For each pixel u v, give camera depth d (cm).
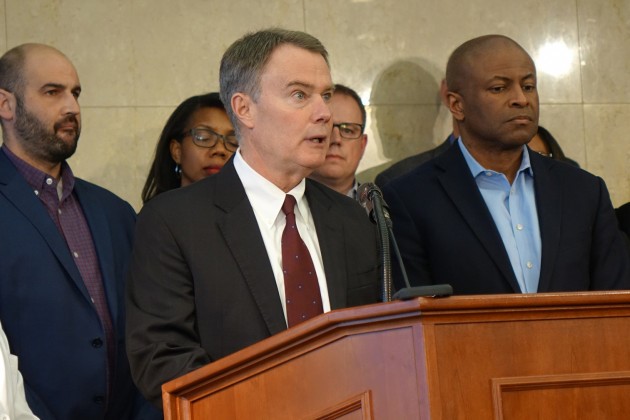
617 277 423
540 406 224
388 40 641
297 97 349
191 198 353
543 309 227
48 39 581
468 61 438
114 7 594
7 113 438
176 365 315
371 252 364
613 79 674
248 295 337
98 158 581
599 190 439
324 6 632
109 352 421
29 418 332
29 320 405
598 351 229
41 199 432
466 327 222
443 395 216
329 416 233
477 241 421
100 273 431
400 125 636
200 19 608
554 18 670
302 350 240
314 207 363
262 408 248
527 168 438
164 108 596
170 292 337
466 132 441
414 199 436
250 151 359
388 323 224
